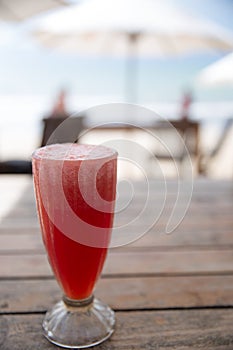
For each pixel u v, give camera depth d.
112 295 0.44
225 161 1.95
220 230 0.63
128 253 0.55
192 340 0.36
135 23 2.10
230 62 2.20
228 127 2.14
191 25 2.17
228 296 0.44
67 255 0.35
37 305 0.42
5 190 0.82
